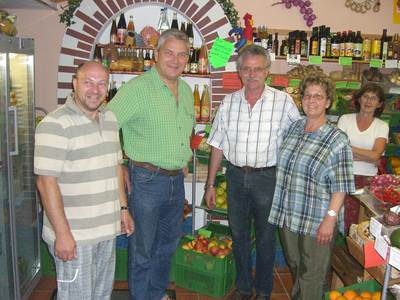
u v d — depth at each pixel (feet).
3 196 7.61
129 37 10.69
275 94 7.72
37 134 5.44
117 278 9.86
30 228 9.33
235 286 9.29
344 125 9.98
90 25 11.16
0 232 7.64
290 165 6.70
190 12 11.26
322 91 6.35
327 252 6.61
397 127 11.35
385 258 4.53
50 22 11.20
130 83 6.88
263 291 8.52
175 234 7.87
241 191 8.03
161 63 6.82
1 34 7.38
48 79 11.43
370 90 9.33
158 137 6.97
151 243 7.41
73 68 11.32
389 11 12.09
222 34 11.38
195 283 9.45
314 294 6.73
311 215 6.48
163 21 11.29
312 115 6.45
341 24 12.01
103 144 5.93
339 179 6.26
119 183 6.80
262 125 7.68
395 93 11.41
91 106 5.66
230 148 8.06
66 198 5.68
